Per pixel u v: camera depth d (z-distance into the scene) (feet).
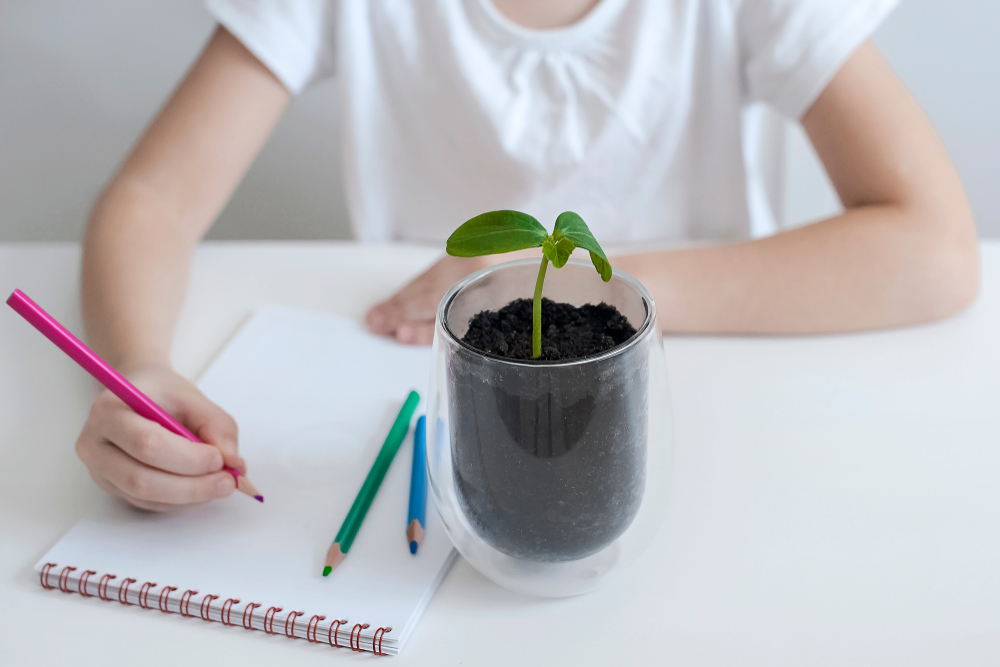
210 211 2.62
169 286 2.25
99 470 1.55
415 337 2.12
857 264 2.13
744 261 2.17
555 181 3.13
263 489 1.65
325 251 2.65
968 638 1.24
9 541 1.54
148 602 1.39
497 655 1.26
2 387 2.01
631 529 1.34
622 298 1.32
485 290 1.34
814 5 2.61
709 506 1.55
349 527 1.51
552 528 1.23
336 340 2.16
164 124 2.66
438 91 3.14
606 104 3.01
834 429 1.74
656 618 1.31
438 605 1.37
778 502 1.55
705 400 1.86
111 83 4.66
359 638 1.28
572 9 2.99
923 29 4.26
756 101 3.05
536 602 1.37
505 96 3.05
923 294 2.09
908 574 1.37
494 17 2.97
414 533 1.48
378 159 3.34
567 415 1.13
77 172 4.97
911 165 2.35
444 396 1.29
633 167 3.14
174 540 1.52
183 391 1.74
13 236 5.21
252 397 1.93
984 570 1.37
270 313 2.28
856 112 2.50
